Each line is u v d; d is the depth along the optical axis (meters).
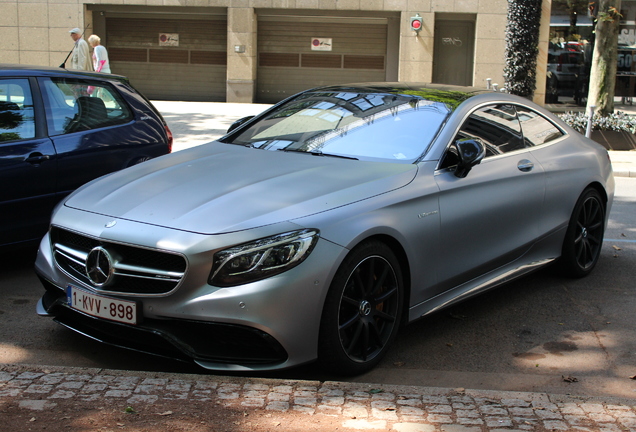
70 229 3.70
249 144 4.78
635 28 21.59
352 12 22.11
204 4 22.08
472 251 4.39
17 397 3.08
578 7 21.42
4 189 5.05
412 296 3.98
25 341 4.13
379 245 3.68
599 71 15.66
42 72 5.59
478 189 4.37
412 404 3.12
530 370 3.91
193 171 4.12
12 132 5.21
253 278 3.25
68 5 22.16
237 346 3.44
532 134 5.21
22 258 5.89
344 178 3.86
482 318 4.75
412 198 3.89
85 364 3.83
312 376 3.70
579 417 3.01
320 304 3.38
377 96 4.93
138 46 23.23
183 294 3.29
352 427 2.88
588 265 5.69
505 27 20.23
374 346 3.80
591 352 4.20
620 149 14.57
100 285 3.51
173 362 3.87
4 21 22.31
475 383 3.72
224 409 3.02
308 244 3.34
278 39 23.02
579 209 5.42
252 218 3.39
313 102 5.11
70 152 5.47
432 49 21.91
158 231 3.40
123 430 2.82
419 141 4.35
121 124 6.00
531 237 4.95
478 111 4.75
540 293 5.30
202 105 21.56
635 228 7.69
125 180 4.13
